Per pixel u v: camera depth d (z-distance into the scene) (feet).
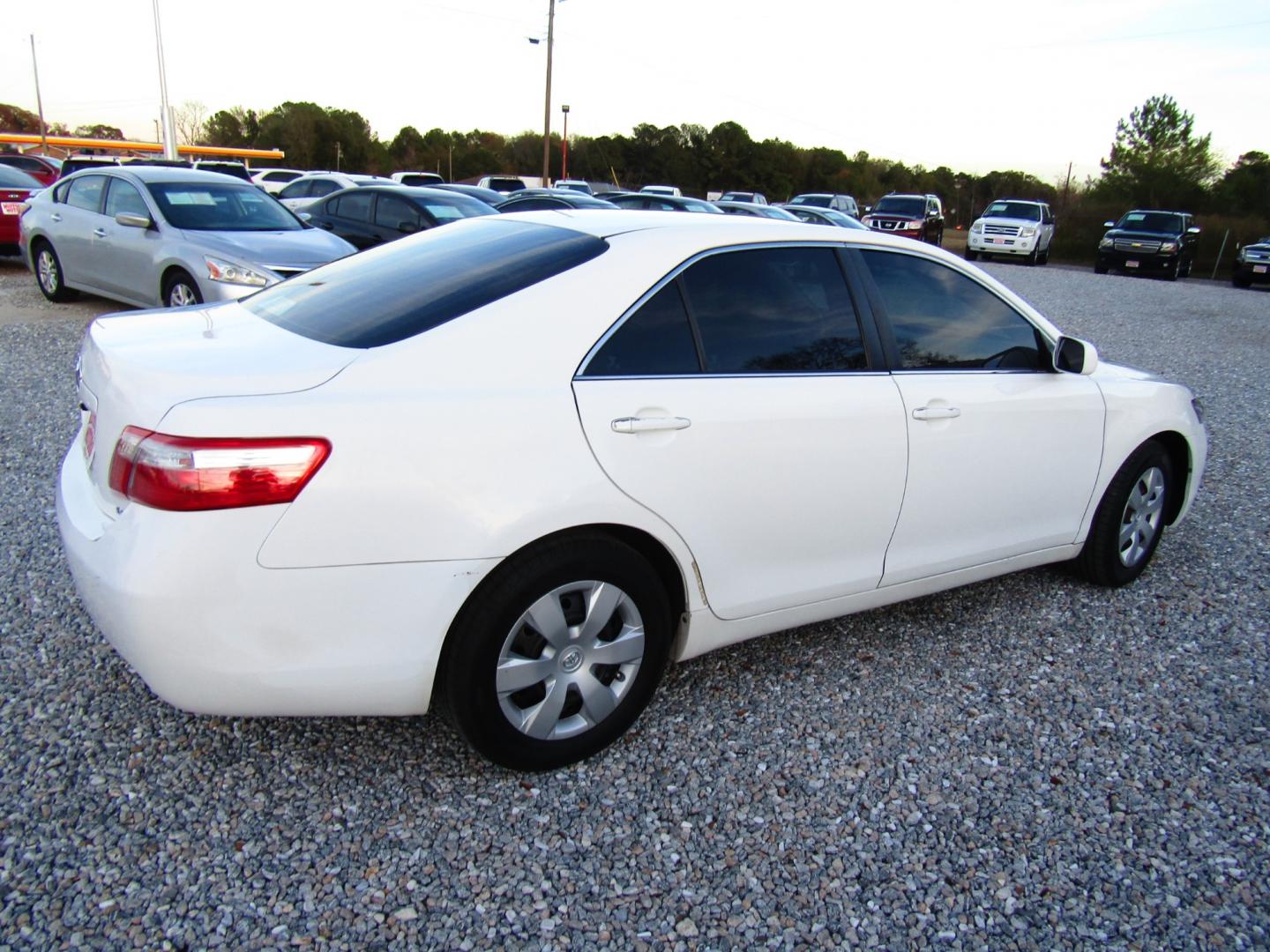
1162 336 41.27
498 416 7.83
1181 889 7.88
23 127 313.73
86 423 9.46
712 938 7.13
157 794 8.27
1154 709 10.65
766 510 9.45
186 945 6.72
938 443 10.68
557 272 8.68
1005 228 92.17
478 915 7.19
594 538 8.39
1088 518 12.93
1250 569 14.88
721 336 9.30
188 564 7.02
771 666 11.18
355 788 8.50
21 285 38.75
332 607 7.39
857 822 8.48
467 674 8.02
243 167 76.95
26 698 9.55
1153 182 128.57
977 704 10.55
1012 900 7.66
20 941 6.62
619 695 9.06
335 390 7.48
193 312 10.08
